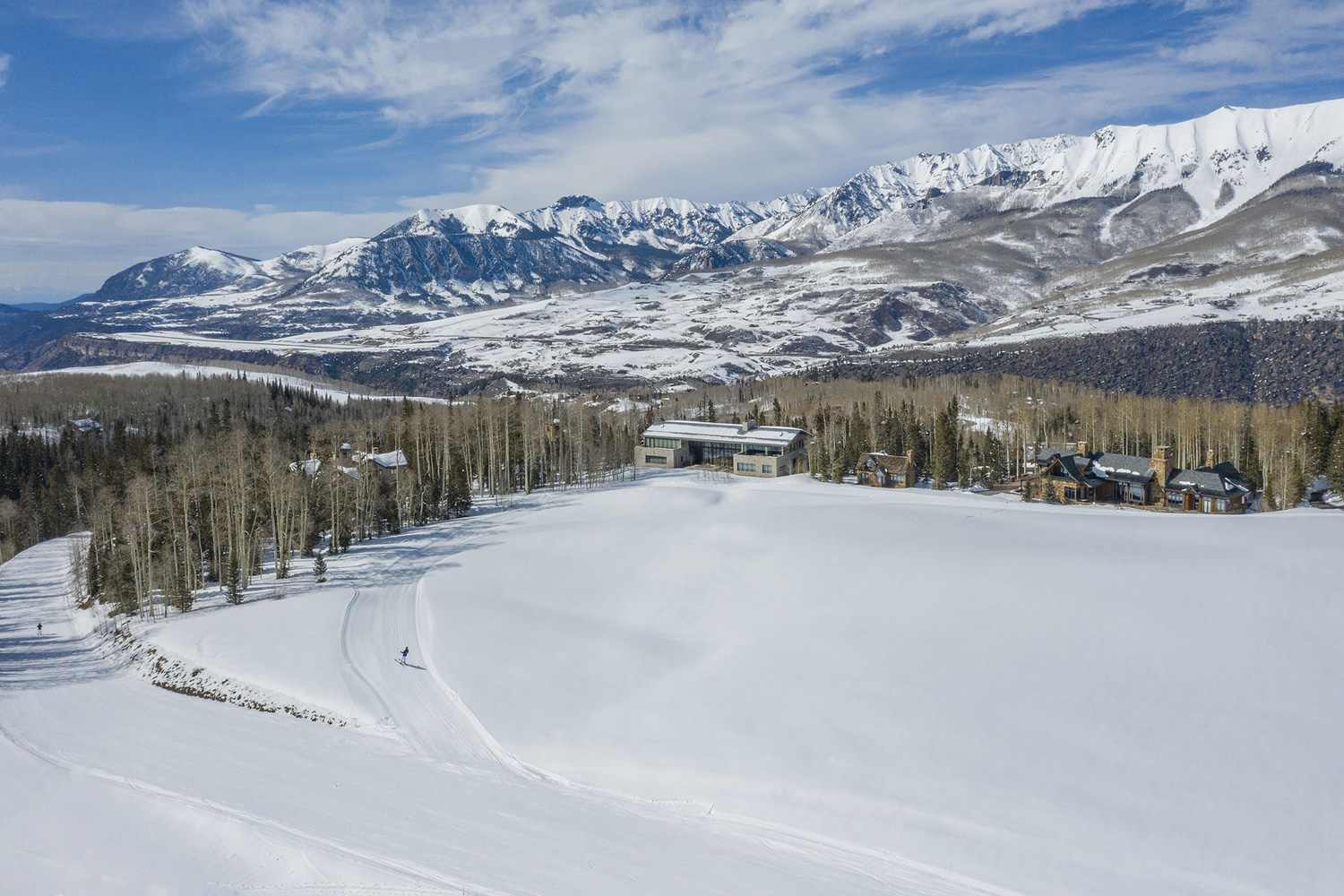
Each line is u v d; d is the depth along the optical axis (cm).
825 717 6425
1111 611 7531
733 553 10200
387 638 8656
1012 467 16900
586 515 13575
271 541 13400
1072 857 4794
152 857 4991
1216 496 11662
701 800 5625
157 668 8700
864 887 4584
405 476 13912
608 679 7400
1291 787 5206
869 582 8762
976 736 5991
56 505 17162
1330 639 6756
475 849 4931
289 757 6406
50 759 6481
